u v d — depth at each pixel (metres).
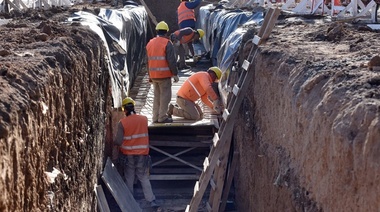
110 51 10.94
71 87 6.77
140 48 16.19
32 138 4.88
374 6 10.32
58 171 5.73
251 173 8.30
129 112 9.34
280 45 7.89
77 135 7.18
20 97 4.84
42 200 5.23
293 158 6.04
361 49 6.95
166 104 10.48
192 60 16.64
